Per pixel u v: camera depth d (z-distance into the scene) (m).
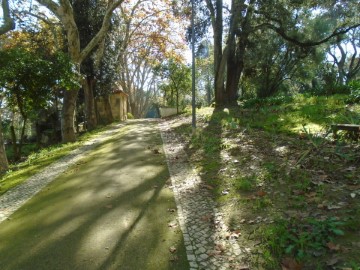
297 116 10.10
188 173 6.68
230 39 18.27
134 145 10.62
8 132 22.50
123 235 4.17
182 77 27.88
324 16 19.38
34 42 20.27
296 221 3.79
